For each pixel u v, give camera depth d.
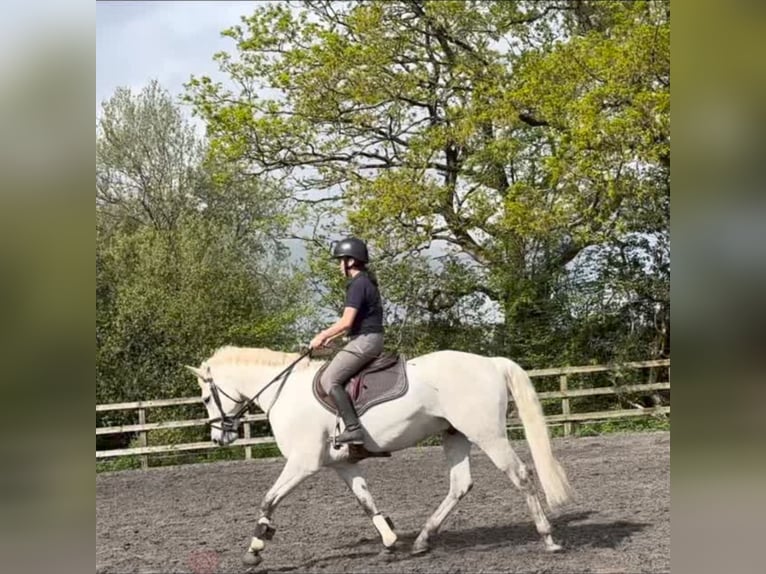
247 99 16.91
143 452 12.70
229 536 7.09
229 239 18.19
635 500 7.51
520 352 16.64
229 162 17.16
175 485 10.48
